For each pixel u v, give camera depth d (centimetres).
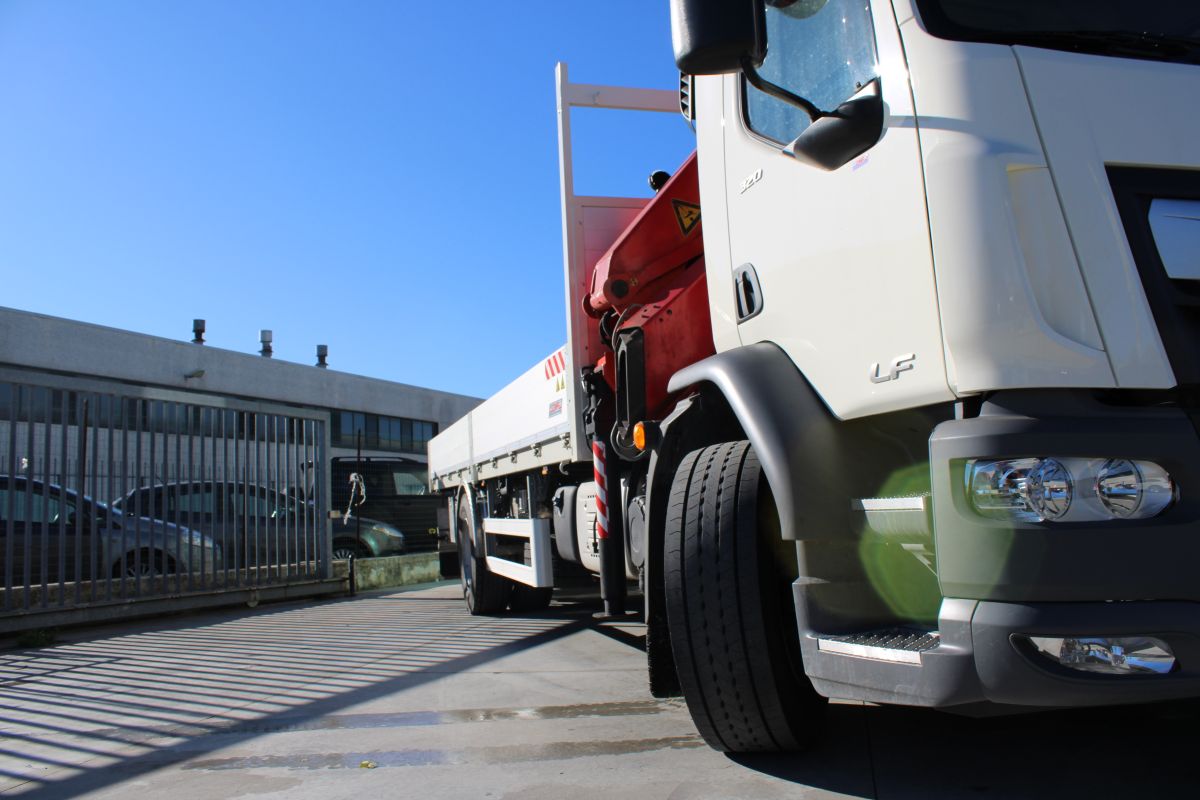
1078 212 213
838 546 261
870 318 245
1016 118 219
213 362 2955
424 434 3928
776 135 300
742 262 314
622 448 398
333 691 482
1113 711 341
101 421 820
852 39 261
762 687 280
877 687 229
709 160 343
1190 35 243
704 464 305
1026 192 214
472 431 836
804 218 277
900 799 260
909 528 237
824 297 265
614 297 444
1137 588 192
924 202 226
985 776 276
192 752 371
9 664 609
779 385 274
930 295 223
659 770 306
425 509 1755
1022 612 196
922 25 237
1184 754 287
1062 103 221
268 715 433
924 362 226
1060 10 241
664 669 320
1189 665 190
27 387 761
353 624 767
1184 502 196
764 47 228
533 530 596
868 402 245
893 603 259
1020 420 203
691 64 227
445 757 343
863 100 244
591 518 522
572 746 347
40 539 763
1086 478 197
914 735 323
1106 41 236
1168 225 217
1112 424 200
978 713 234
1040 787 263
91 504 805
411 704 442
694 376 312
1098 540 193
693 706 294
